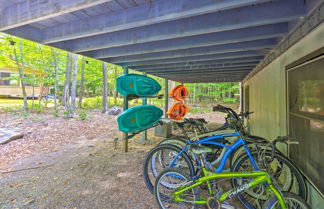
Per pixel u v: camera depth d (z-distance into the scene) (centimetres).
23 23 184
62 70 880
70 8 154
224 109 196
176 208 183
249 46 255
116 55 311
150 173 266
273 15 163
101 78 1112
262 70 349
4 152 340
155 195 176
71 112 707
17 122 561
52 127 543
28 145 386
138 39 234
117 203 192
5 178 245
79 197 202
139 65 399
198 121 209
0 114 680
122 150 378
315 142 143
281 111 231
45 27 240
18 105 898
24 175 255
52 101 1123
